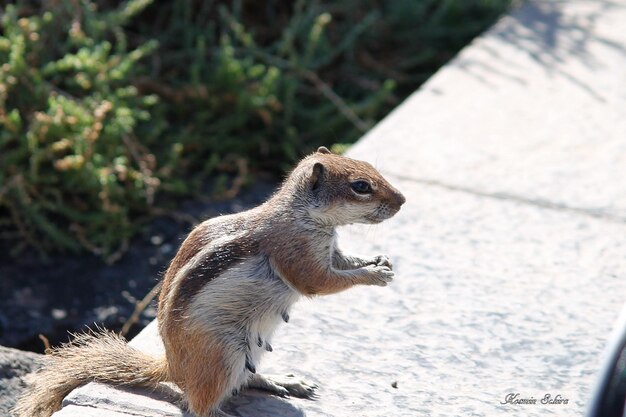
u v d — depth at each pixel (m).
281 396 6.62
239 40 14.27
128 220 11.87
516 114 11.37
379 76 14.88
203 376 6.12
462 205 9.38
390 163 10.13
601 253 8.63
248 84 13.43
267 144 13.27
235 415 6.39
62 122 11.27
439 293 7.95
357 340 7.30
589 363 7.09
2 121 11.07
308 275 6.32
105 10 13.84
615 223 9.16
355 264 6.75
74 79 12.02
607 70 12.52
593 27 13.84
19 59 11.55
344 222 6.52
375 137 10.70
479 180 9.88
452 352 7.20
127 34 13.83
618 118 11.33
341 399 6.64
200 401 6.18
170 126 13.20
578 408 6.60
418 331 7.44
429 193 9.57
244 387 6.66
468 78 12.27
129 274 11.05
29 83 11.79
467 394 6.73
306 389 6.68
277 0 15.26
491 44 13.24
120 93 12.01
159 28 14.19
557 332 7.46
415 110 11.41
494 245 8.71
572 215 9.27
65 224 11.66
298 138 13.47
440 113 11.35
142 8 13.33
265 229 6.28
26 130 11.70
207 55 13.96
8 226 11.69
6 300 10.51
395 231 8.87
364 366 7.01
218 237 6.29
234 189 12.36
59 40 12.93
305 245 6.30
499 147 10.59
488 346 7.28
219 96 13.24
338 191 6.43
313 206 6.37
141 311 10.34
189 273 6.11
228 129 13.19
